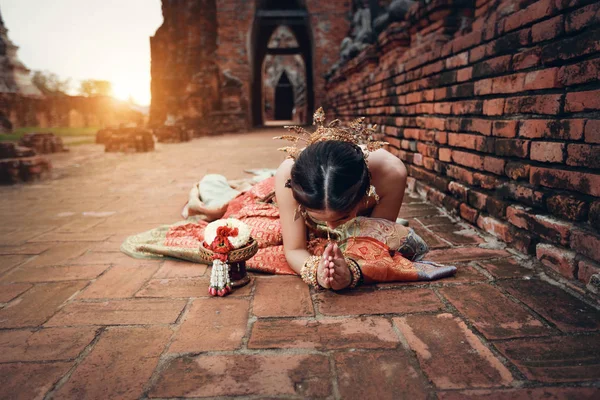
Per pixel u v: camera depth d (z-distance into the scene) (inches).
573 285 75.3
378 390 50.2
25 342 62.3
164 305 73.3
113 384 52.4
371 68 306.2
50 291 80.1
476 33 117.3
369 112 258.7
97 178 219.8
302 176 60.4
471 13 179.8
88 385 52.2
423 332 62.3
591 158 74.7
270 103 1464.1
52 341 62.4
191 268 90.5
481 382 51.0
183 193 175.8
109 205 155.8
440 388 50.2
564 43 82.3
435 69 146.3
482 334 61.2
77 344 61.4
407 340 60.4
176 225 115.3
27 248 106.3
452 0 174.7
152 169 251.4
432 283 79.0
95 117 1219.2
